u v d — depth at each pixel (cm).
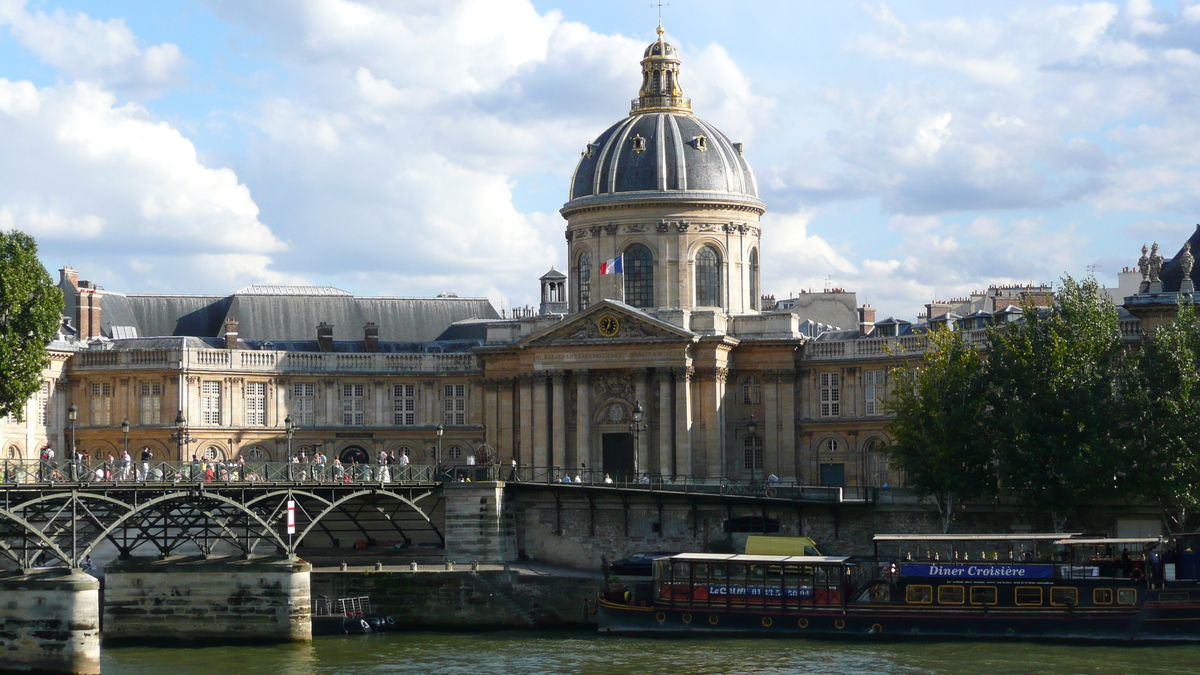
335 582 5600
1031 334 5934
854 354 7519
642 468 7312
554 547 6278
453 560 6006
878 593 5206
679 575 5400
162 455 7738
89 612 4628
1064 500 5700
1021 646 4928
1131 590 4978
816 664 4675
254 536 5391
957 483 5888
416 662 4822
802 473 7581
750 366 7581
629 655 4900
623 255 7725
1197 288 6319
